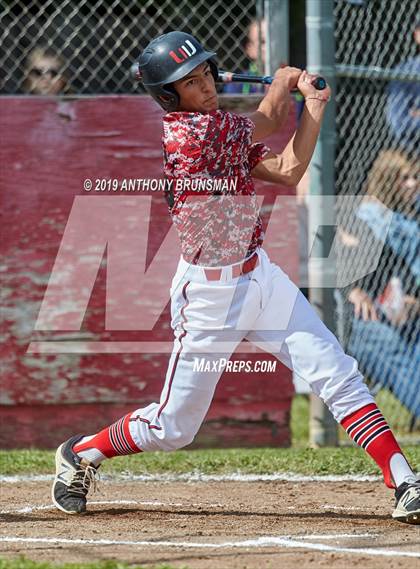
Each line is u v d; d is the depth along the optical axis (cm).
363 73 2342
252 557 1236
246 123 1378
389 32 2748
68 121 2272
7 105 2261
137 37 2711
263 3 2384
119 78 2711
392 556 1238
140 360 2317
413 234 2580
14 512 1569
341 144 2698
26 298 2294
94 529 1433
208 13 2575
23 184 2275
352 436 1448
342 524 1459
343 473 1942
